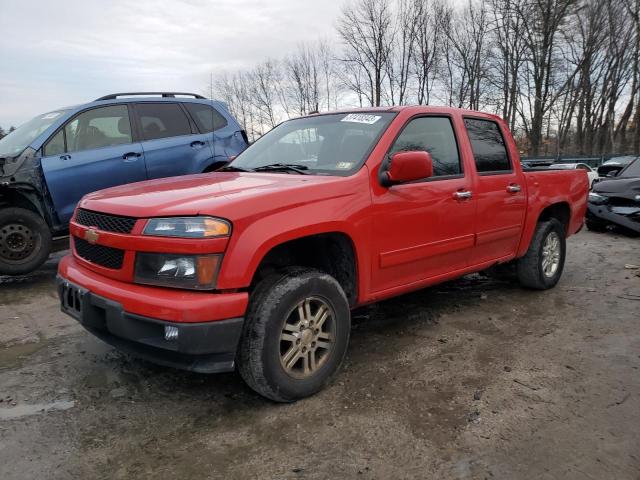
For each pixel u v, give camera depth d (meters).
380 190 3.23
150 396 2.95
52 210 5.60
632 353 3.54
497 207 4.22
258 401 2.88
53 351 3.65
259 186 2.90
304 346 2.85
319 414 2.73
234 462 2.32
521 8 35.81
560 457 2.34
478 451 2.39
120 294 2.55
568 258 6.88
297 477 2.21
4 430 2.58
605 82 40.06
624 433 2.53
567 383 3.08
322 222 2.85
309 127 3.92
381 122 3.56
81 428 2.61
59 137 5.71
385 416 2.70
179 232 2.47
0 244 5.36
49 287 5.57
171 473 2.24
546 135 41.66
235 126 7.26
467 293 5.04
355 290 3.20
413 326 4.10
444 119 4.00
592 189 9.25
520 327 4.07
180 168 6.50
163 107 6.59
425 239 3.56
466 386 3.04
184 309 2.38
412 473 2.23
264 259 2.97
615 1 36.59
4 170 5.28
